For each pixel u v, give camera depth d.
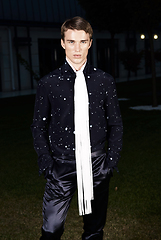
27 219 3.24
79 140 1.95
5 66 20.92
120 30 15.48
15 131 7.97
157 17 9.95
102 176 2.05
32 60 22.31
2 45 20.66
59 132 1.99
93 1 14.27
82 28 1.87
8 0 20.61
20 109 11.99
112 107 2.07
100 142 2.05
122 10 14.05
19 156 5.68
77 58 1.92
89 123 1.99
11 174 4.68
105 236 2.82
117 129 2.09
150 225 3.00
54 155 2.05
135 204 3.45
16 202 3.66
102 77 2.00
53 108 1.99
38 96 2.02
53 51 23.75
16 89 21.64
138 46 29.56
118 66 28.45
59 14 23.30
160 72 34.19
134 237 2.79
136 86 19.44
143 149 5.76
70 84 1.96
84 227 2.23
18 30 21.38
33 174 4.66
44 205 2.10
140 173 4.46
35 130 2.06
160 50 29.88
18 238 2.87
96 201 2.10
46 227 2.06
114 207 3.40
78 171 1.97
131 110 10.46
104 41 26.88
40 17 22.20
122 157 5.31
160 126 7.71
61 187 2.02
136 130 7.43
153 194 3.70
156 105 10.90
